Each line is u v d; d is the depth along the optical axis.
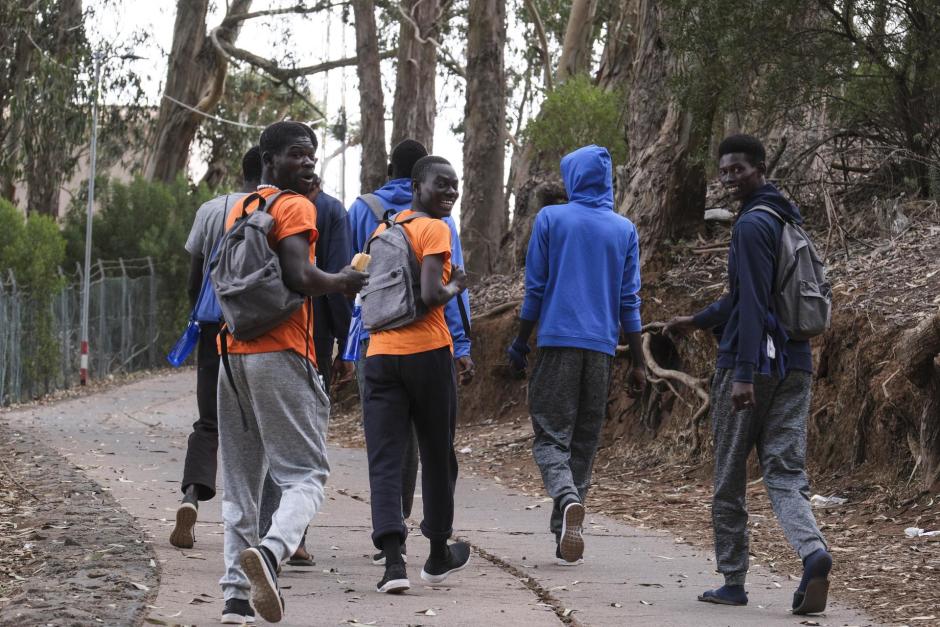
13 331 24.48
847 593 6.91
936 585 6.99
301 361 5.29
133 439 15.39
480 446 15.35
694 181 15.93
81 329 30.34
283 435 5.28
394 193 7.73
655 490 11.67
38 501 9.23
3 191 39.75
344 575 6.93
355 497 10.70
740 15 13.95
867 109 14.46
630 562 7.81
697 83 14.80
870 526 9.06
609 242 7.63
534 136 22.16
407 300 6.23
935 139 14.20
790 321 6.18
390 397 6.34
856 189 15.40
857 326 11.09
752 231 6.15
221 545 7.63
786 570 7.66
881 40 13.62
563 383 7.56
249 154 7.54
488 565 7.59
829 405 11.11
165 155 43.97
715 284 14.28
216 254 5.27
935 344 9.13
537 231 7.64
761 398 6.23
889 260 12.44
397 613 5.92
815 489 10.46
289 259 5.18
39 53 34.59
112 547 7.16
